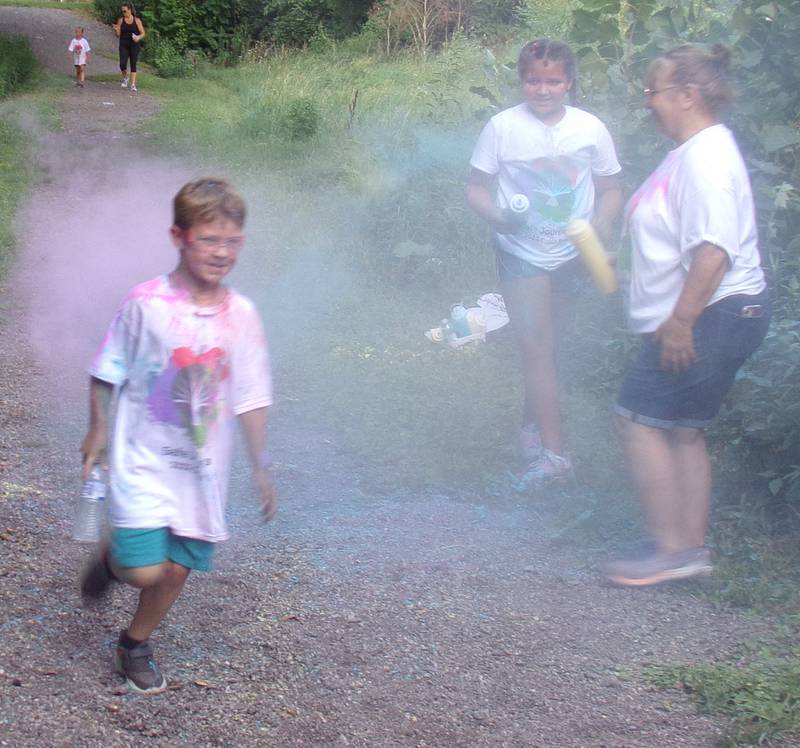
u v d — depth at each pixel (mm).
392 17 25469
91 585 3352
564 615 3963
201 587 4000
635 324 4055
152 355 3070
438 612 3938
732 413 5008
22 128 16109
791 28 6180
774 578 4207
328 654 3613
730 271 3848
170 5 28922
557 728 3273
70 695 3244
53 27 32094
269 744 3107
